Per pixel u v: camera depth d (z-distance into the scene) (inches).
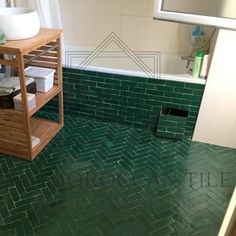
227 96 78.2
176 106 85.4
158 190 67.4
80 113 94.9
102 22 102.1
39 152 77.0
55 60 78.4
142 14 97.7
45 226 56.8
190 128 87.4
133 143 84.0
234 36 70.4
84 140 83.7
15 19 60.4
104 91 88.3
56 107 95.1
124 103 88.9
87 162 74.9
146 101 86.7
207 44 92.6
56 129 85.7
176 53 102.0
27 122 67.2
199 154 81.3
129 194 65.8
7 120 68.9
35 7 81.6
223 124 82.5
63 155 76.9
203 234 57.4
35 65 80.7
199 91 80.7
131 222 59.0
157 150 81.7
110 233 56.4
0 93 65.9
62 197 63.7
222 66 74.7
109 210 61.4
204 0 62.5
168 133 86.1
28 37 64.6
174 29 98.0
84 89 89.6
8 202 61.6
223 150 83.8
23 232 55.4
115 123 93.4
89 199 63.7
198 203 64.6
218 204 64.6
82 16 102.3
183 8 64.8
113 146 82.0
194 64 82.8
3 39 60.1
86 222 58.3
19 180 67.6
